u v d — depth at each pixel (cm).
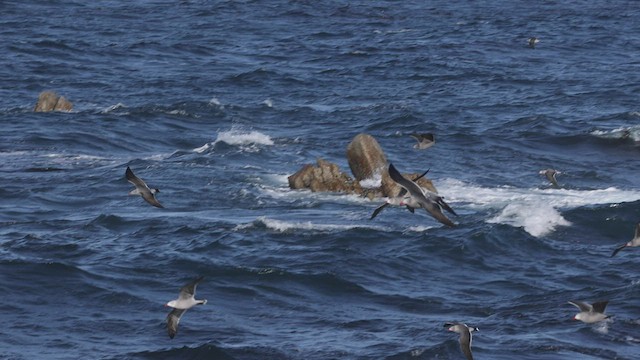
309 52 8444
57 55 8125
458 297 3209
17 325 2936
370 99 6700
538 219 3931
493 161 5091
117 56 8175
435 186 4562
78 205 4247
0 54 8075
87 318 2998
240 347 2791
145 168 4800
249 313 3061
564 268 3459
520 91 6962
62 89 6969
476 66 7844
